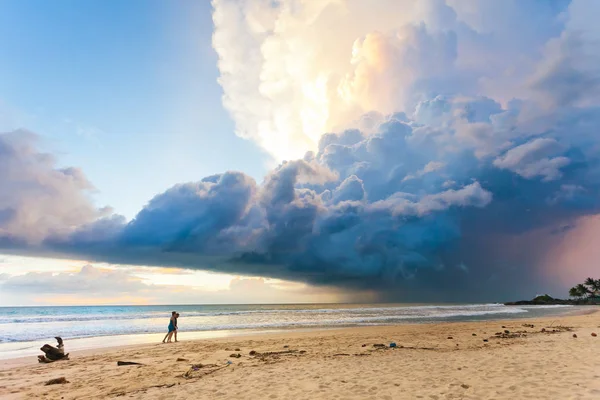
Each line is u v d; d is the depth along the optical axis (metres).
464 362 10.20
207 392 8.04
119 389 8.88
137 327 32.31
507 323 29.52
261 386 8.33
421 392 7.16
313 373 9.54
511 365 9.30
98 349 17.88
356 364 10.69
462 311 64.44
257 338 21.33
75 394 8.61
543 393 6.52
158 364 12.46
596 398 6.00
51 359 14.20
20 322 41.16
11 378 10.90
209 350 15.86
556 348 11.79
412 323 33.84
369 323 34.88
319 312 63.28
